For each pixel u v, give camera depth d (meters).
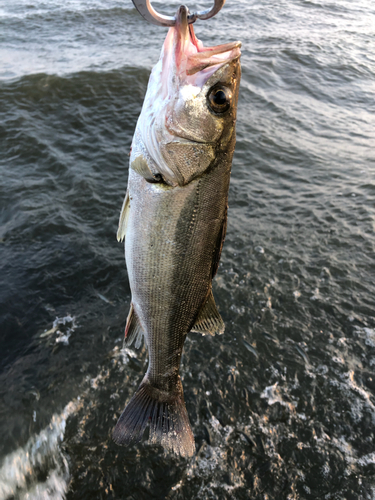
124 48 2.11
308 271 0.83
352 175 1.19
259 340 0.68
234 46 0.34
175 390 0.42
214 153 0.34
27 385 0.60
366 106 1.70
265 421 0.57
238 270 0.83
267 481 0.51
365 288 0.79
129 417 0.41
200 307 0.40
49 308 0.73
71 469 0.51
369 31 2.81
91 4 2.89
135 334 0.40
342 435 0.55
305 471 0.52
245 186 1.13
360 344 0.67
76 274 0.80
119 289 0.78
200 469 0.52
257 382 0.62
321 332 0.70
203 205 0.35
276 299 0.76
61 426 0.55
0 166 1.12
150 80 0.34
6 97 1.45
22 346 0.66
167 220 0.35
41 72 1.63
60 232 0.90
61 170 1.12
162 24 0.31
